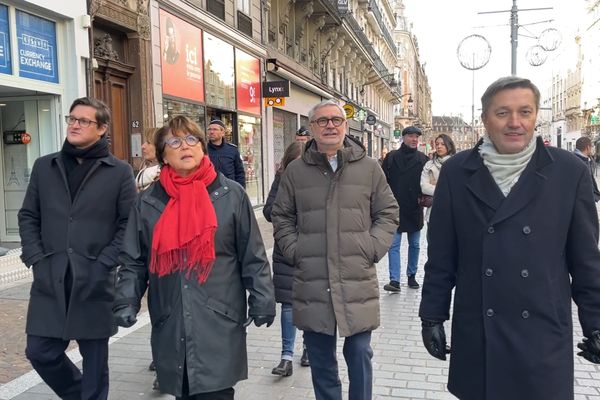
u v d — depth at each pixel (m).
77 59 8.49
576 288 2.32
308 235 3.23
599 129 57.56
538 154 2.30
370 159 3.38
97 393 3.25
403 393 3.88
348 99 33.16
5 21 7.39
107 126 3.32
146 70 10.30
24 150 8.57
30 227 3.22
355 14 36.38
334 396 3.28
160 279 2.72
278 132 19.62
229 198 2.80
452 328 2.46
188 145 2.72
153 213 2.78
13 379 4.04
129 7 9.74
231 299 2.77
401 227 6.91
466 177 2.40
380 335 5.21
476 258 2.35
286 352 4.27
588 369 4.30
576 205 2.26
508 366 2.23
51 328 3.10
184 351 2.64
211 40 13.37
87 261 3.15
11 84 7.42
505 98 2.25
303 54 23.36
